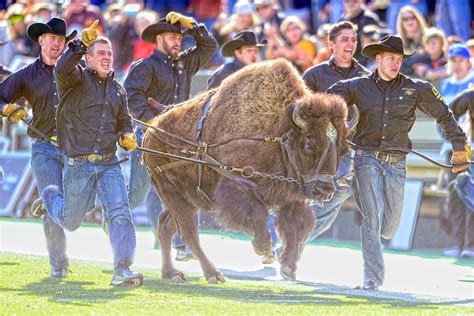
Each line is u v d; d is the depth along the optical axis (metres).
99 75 28.83
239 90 29.95
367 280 30.16
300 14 51.94
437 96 30.16
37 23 30.86
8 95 30.73
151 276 32.31
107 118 28.77
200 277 32.09
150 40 35.66
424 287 31.14
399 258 39.59
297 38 47.22
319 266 36.06
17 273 31.98
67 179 28.80
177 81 35.56
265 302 26.00
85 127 28.59
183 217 31.62
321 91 33.44
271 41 47.72
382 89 30.03
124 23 52.06
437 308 25.52
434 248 42.28
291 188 28.33
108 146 28.83
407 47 44.75
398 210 30.55
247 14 48.66
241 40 38.06
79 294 26.81
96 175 28.77
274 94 29.38
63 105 28.61
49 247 31.30
